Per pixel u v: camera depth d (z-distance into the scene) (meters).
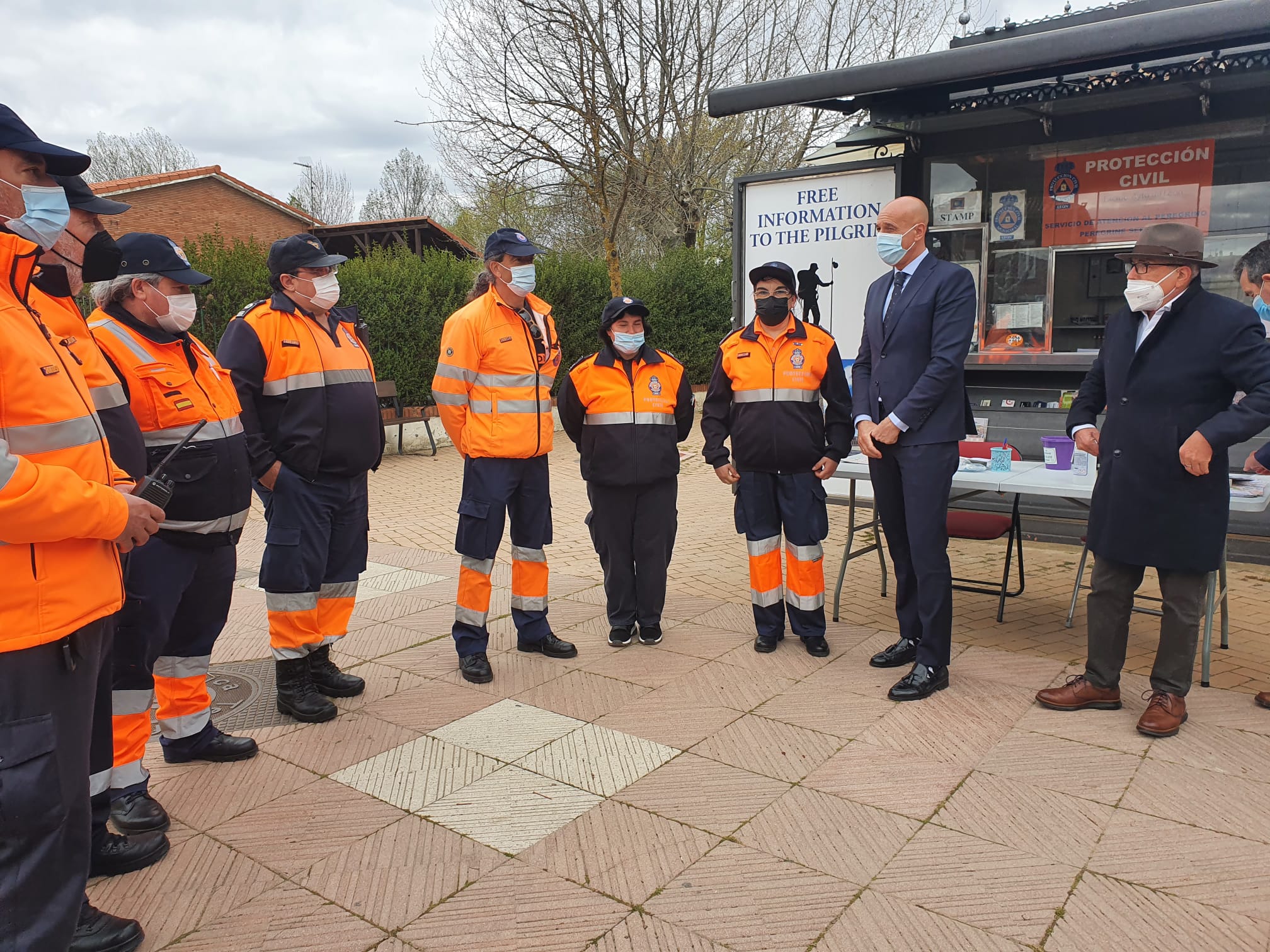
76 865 2.06
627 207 16.33
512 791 3.25
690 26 15.96
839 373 4.45
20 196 2.06
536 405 4.30
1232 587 5.48
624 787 3.26
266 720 3.90
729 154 17.58
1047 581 5.76
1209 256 5.90
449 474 10.69
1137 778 3.21
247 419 3.58
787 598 4.61
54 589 1.98
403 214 44.72
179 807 3.16
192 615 3.33
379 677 4.38
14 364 1.95
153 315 3.04
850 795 3.15
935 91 6.03
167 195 22.66
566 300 14.55
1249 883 2.58
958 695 3.97
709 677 4.27
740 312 7.34
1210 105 5.72
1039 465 5.00
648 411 4.48
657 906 2.56
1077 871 2.67
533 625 4.64
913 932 2.42
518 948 2.39
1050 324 6.48
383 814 3.10
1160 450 3.42
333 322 3.93
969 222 6.65
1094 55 4.87
